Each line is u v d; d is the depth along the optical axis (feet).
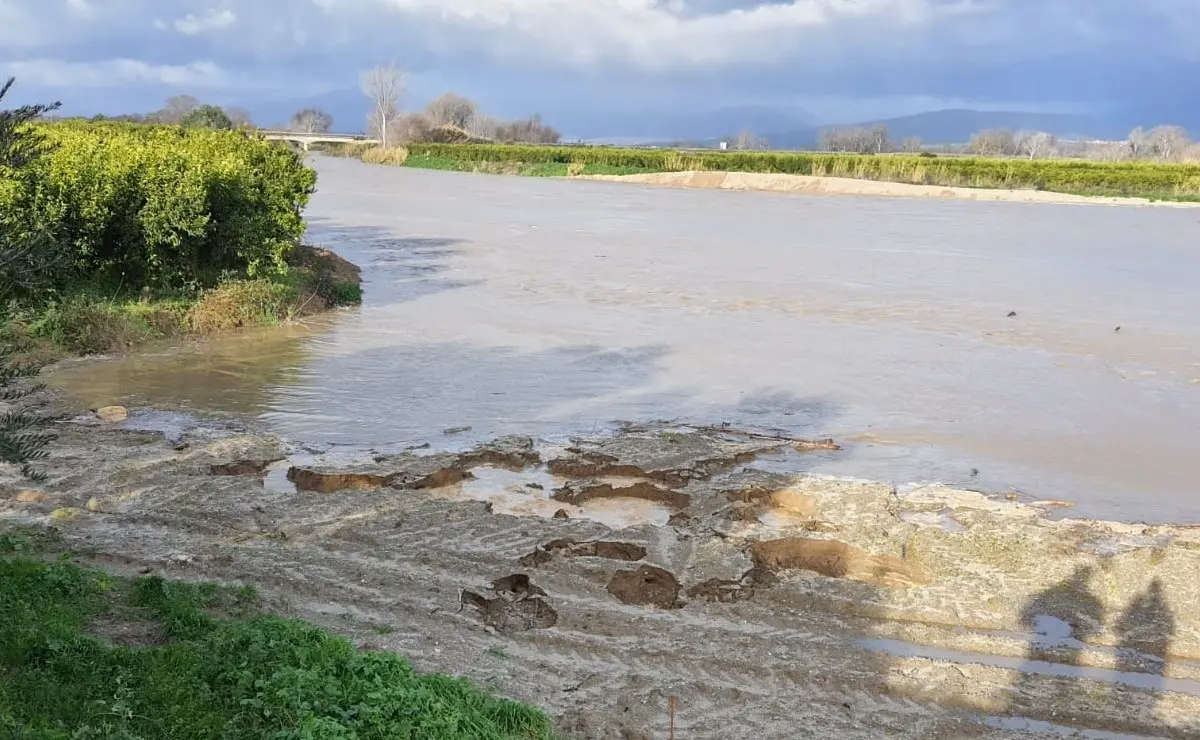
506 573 26.25
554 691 20.93
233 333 52.13
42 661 18.33
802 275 77.51
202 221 52.60
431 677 19.38
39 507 29.48
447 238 96.63
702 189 184.03
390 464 33.68
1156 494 33.45
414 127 312.50
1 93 17.87
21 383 41.34
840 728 20.15
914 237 107.65
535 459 34.94
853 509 30.73
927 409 42.22
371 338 52.37
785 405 42.42
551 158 233.96
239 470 33.22
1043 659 23.15
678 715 20.27
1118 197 171.73
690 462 34.50
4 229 19.54
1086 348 53.93
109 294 52.47
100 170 50.01
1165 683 22.29
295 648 19.27
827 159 203.72
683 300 65.67
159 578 23.95
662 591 25.81
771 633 23.80
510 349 50.80
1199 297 70.90
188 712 16.90
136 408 39.47
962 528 30.01
